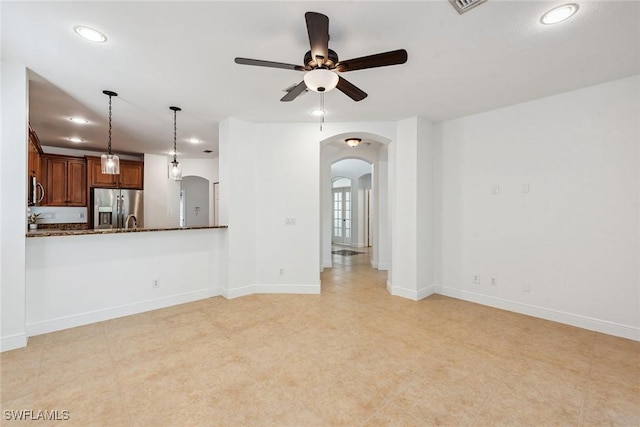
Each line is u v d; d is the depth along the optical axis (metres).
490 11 1.84
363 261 7.11
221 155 4.11
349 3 1.76
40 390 1.97
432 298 4.06
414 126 3.96
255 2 1.75
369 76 2.73
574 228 3.10
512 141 3.52
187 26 1.98
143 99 3.27
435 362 2.37
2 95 2.43
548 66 2.55
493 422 1.71
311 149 4.22
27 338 2.73
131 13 1.84
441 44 2.20
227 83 2.87
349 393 1.98
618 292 2.85
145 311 3.51
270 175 4.25
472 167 3.88
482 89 3.04
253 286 4.27
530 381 2.11
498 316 3.38
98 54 2.33
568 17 1.89
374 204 6.30
